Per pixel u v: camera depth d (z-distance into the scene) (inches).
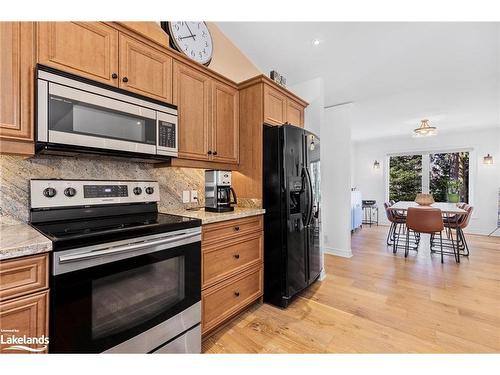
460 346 63.5
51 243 36.2
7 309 32.9
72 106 47.4
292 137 86.6
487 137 220.8
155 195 72.9
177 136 66.7
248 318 77.2
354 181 297.0
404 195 273.0
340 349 62.5
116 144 54.1
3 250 32.0
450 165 247.0
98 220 56.6
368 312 80.9
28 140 43.6
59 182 54.4
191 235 57.1
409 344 64.4
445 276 113.0
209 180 79.3
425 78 118.1
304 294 94.8
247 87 90.7
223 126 85.4
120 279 44.5
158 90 64.2
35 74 44.0
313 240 99.7
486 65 104.5
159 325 50.6
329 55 99.9
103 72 53.4
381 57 99.9
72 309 38.1
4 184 49.4
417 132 172.9
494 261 135.9
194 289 58.5
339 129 150.5
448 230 172.7
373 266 127.6
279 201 83.9
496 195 215.8
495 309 82.7
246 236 79.3
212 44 86.9
